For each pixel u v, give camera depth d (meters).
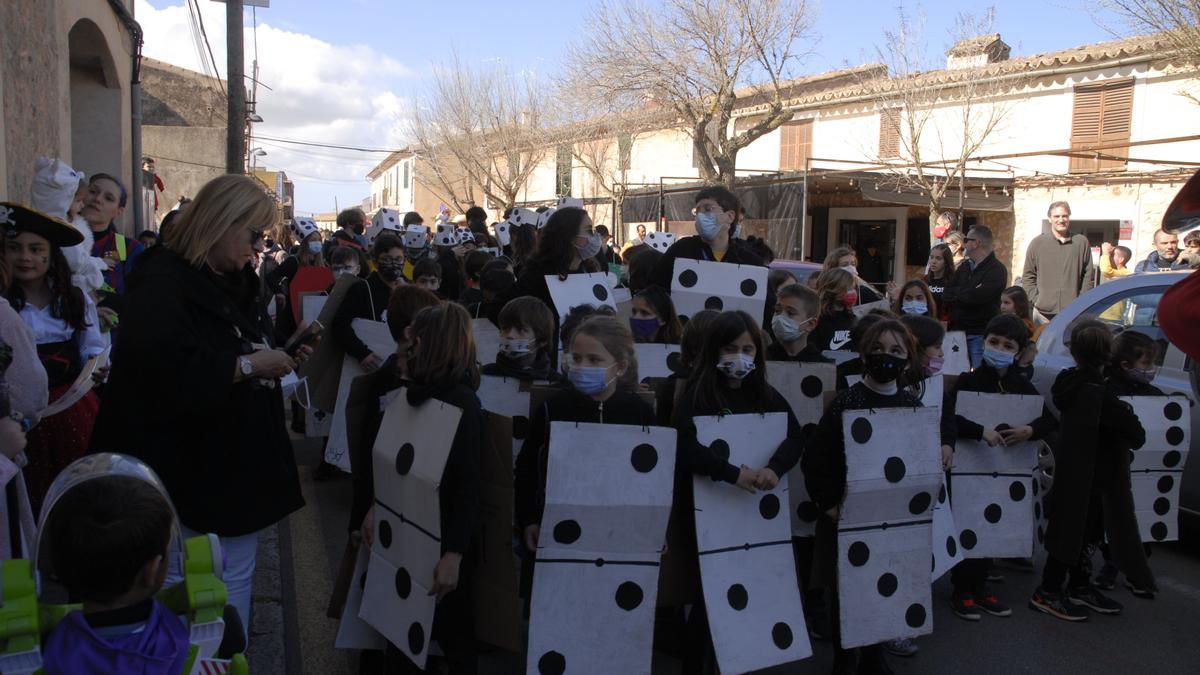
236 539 2.97
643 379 4.73
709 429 3.41
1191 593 5.05
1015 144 19.75
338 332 6.20
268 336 3.45
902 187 17.47
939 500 4.32
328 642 4.11
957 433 4.58
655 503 3.15
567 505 3.10
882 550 3.62
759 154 25.14
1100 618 4.68
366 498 3.51
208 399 2.76
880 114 21.64
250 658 3.86
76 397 3.79
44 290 3.82
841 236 22.48
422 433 3.08
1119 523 4.60
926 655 4.21
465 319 3.17
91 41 11.12
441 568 2.93
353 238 9.55
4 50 6.86
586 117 25.81
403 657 3.29
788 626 3.49
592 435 3.12
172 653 1.97
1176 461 4.94
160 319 2.72
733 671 3.32
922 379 4.04
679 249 5.22
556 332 4.85
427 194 52.94
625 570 3.18
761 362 3.60
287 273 9.93
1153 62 17.62
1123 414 4.50
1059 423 4.74
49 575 1.97
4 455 2.74
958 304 7.88
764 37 18.17
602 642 3.16
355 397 3.58
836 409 3.71
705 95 19.34
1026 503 4.71
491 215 38.75
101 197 6.13
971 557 4.58
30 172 7.59
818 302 4.66
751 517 3.48
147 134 28.06
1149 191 17.36
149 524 1.92
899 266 21.44
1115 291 6.23
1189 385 5.46
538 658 3.11
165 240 2.99
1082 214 18.33
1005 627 4.55
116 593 1.93
